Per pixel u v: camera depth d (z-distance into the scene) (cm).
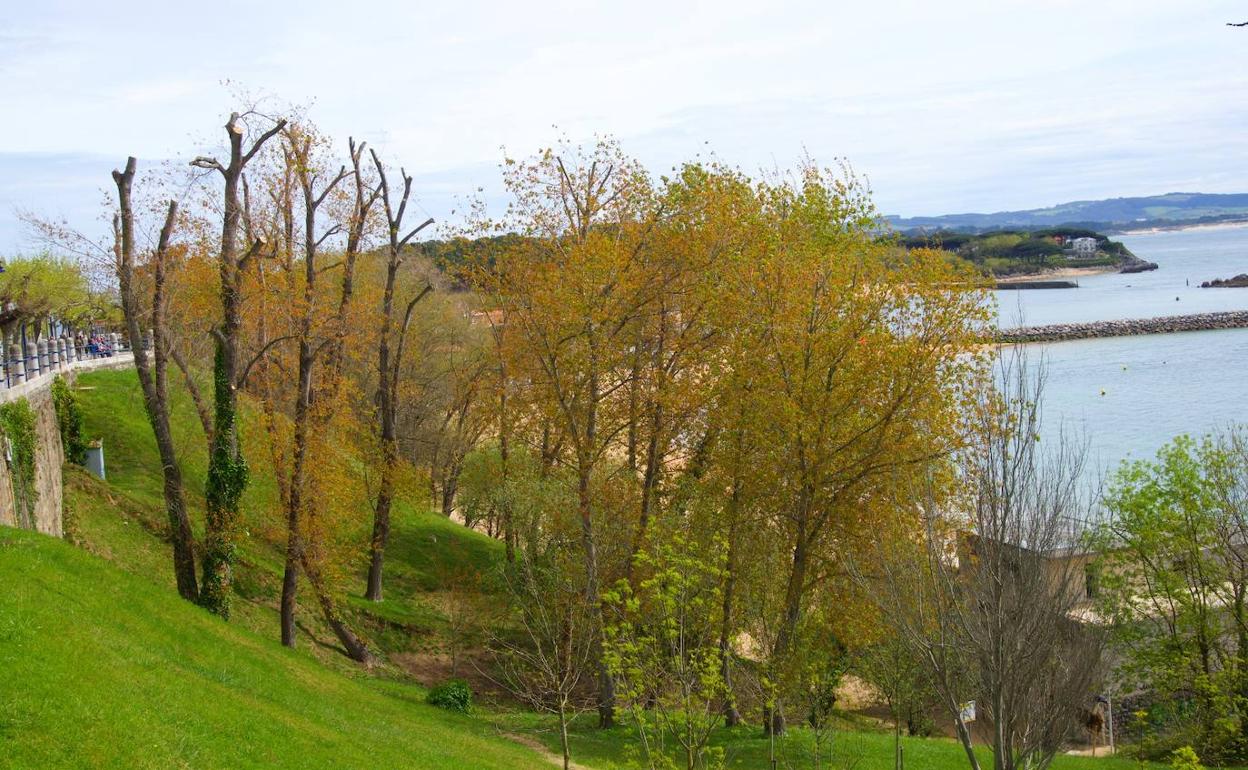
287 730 1820
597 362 3197
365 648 3591
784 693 2492
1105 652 2547
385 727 2339
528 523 3812
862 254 3512
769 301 3139
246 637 2616
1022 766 1986
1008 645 1898
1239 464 3550
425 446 5888
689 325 3378
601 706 3253
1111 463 6938
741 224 3456
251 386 3584
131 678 1633
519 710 3488
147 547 3500
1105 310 19850
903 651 2420
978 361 3058
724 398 3203
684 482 3406
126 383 4678
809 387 3092
